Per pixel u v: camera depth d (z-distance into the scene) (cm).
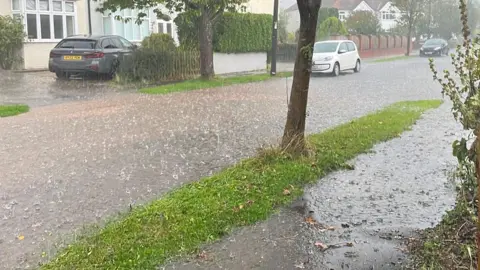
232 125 1108
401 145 897
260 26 2814
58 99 1539
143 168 757
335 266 443
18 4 2378
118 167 763
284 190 632
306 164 723
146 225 512
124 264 432
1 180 698
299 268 439
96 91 1736
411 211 575
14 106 1328
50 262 443
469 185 488
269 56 2953
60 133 1020
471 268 403
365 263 447
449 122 1127
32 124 1123
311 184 671
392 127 1038
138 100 1529
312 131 1030
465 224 487
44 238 501
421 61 3738
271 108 1361
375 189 653
